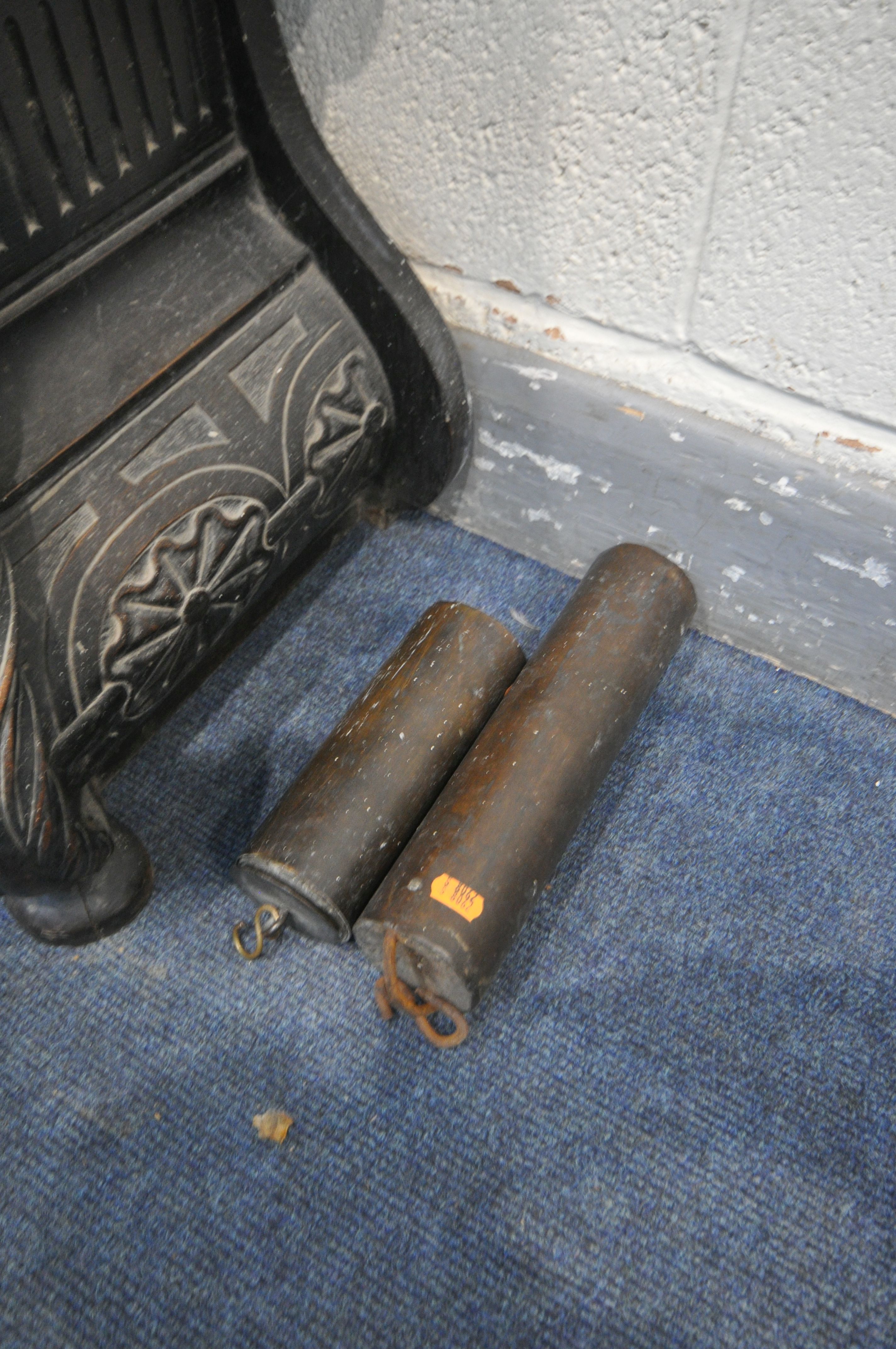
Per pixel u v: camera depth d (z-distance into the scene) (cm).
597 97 95
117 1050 104
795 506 115
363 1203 97
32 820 83
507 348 124
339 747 108
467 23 96
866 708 132
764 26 83
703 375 113
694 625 139
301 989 109
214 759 125
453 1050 105
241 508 105
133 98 88
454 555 146
